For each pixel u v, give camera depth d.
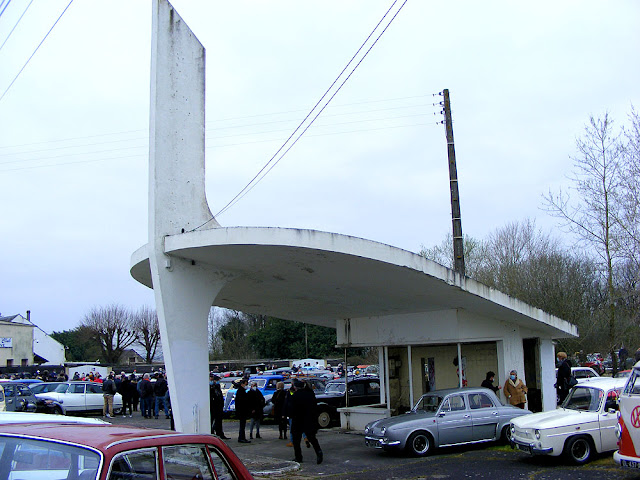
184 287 12.48
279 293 15.81
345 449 14.39
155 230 12.38
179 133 13.24
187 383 12.16
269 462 12.43
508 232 38.62
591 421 11.41
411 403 16.33
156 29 13.28
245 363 60.88
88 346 80.25
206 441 4.36
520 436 11.59
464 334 15.49
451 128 22.44
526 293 35.38
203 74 14.05
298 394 12.81
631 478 10.01
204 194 13.42
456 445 13.28
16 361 61.56
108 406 24.86
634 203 22.95
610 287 25.16
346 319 18.61
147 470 3.80
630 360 34.12
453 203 21.73
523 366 16.36
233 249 11.82
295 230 11.47
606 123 28.75
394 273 12.98
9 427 4.14
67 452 3.61
